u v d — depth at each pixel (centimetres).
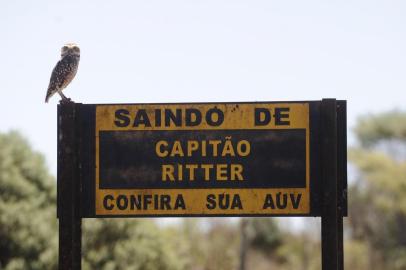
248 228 7062
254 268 7162
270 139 1078
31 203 3866
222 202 1077
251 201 1073
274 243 7619
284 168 1073
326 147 1064
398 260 7044
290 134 1076
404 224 7206
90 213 1089
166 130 1089
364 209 7350
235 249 6544
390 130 8712
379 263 6981
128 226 3872
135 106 1094
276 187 1072
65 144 1087
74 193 1085
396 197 7288
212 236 6400
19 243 3628
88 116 1098
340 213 1069
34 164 4112
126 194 1087
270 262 7462
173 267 4009
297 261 7244
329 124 1066
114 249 3762
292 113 1076
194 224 6159
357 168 7638
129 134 1092
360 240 7250
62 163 1086
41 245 3691
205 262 6081
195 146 1084
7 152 3978
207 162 1081
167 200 1083
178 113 1089
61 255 1076
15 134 4153
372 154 7756
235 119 1082
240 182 1077
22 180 3900
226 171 1079
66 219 1079
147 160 1089
